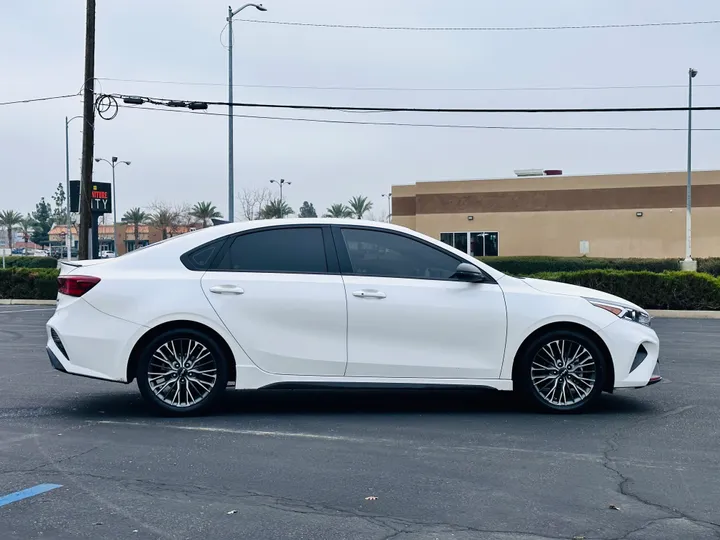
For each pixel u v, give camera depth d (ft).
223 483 17.43
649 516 15.43
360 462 19.07
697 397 27.30
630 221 125.29
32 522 15.03
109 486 17.22
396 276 23.97
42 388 28.89
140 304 23.29
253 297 23.43
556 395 24.32
